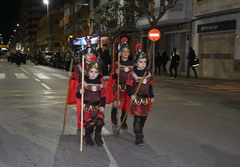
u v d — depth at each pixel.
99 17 28.22
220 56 20.48
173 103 9.24
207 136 5.54
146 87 4.88
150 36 17.33
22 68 28.36
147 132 5.75
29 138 5.21
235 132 5.86
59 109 7.92
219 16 20.27
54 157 4.28
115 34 27.81
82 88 4.57
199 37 22.39
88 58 5.54
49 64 34.25
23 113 7.34
